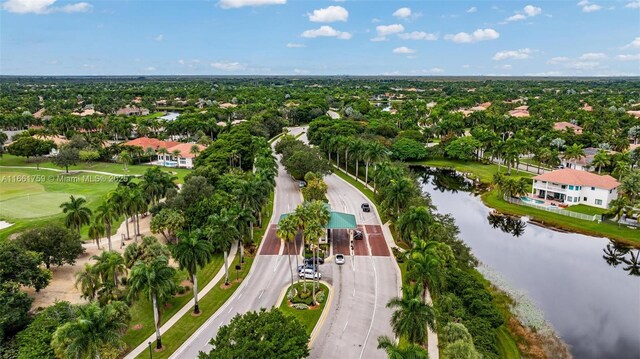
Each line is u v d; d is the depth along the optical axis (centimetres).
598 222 10556
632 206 10338
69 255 7375
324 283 7269
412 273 5822
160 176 10050
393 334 5872
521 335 6200
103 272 6056
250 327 4619
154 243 7038
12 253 6231
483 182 14975
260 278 7456
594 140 17450
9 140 19688
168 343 5672
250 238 8700
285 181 13962
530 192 13300
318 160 13225
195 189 9581
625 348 5966
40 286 6538
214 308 6519
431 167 17725
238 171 12575
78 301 6612
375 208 11194
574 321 6600
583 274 8200
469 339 4922
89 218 8912
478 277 7881
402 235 8050
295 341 4547
